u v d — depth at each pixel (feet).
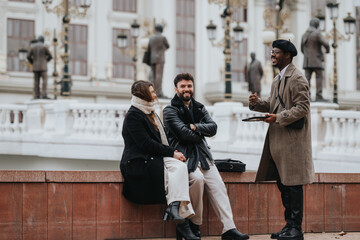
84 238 25.30
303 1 144.56
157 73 67.67
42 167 64.80
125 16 133.90
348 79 149.18
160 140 24.72
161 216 26.32
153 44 67.62
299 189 24.89
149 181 24.17
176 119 25.04
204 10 138.00
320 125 50.42
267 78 141.49
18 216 24.47
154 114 25.00
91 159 59.98
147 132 24.53
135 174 24.16
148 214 26.14
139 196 24.31
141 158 24.18
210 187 25.21
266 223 28.09
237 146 53.62
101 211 25.57
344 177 29.89
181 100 25.75
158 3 134.51
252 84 87.10
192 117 25.50
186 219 23.99
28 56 72.90
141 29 135.03
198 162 24.90
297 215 24.94
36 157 65.62
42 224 24.77
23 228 24.50
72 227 25.16
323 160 49.42
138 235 25.96
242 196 27.78
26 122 68.64
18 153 67.67
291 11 144.36
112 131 58.95
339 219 29.68
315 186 29.37
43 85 72.49
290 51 25.13
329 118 49.73
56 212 24.99
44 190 24.88
